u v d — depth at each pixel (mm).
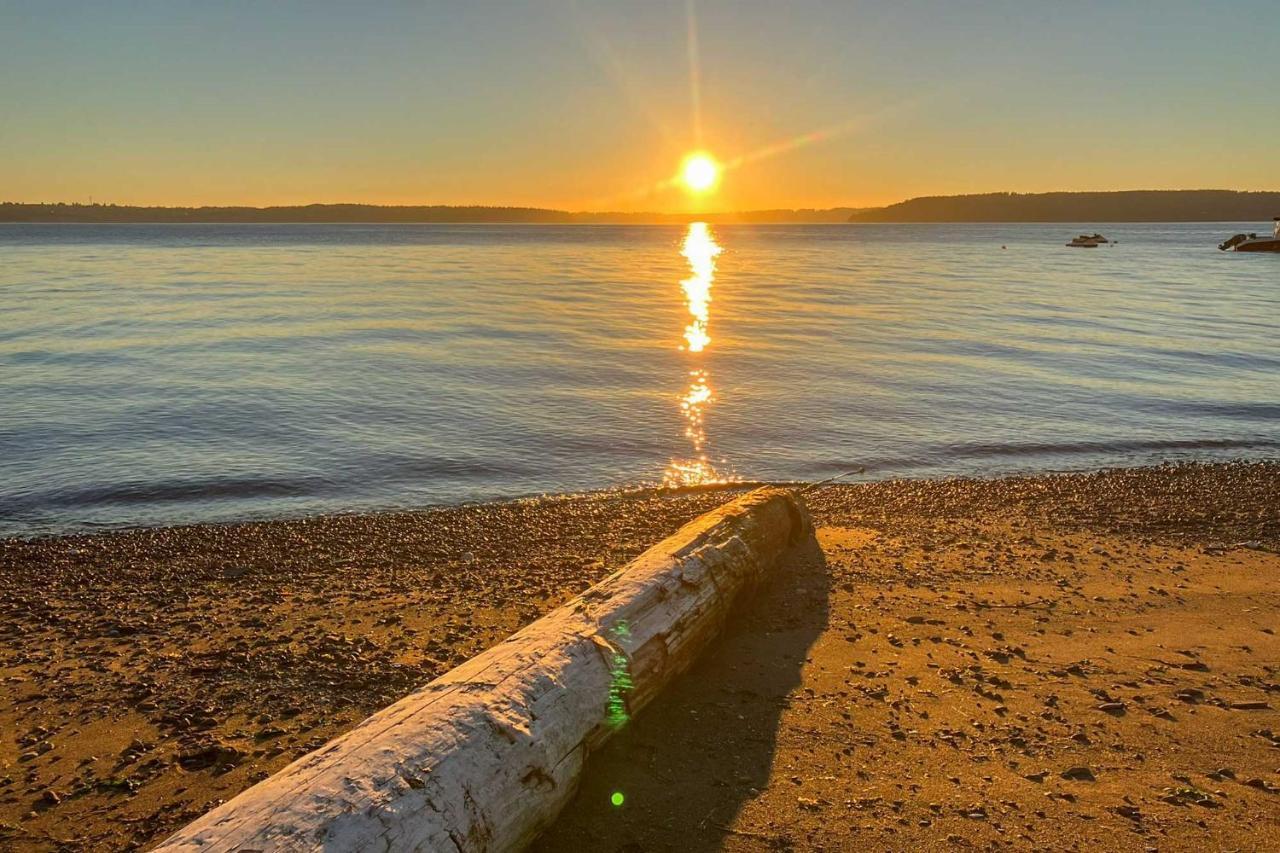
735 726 4895
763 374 21391
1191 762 4562
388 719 3695
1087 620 6859
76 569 9078
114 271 56594
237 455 14109
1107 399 19016
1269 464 14031
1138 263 76125
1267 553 9008
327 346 24906
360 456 14148
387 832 3082
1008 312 35812
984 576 8062
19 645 6711
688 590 5590
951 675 5688
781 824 3965
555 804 3885
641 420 16688
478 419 16578
